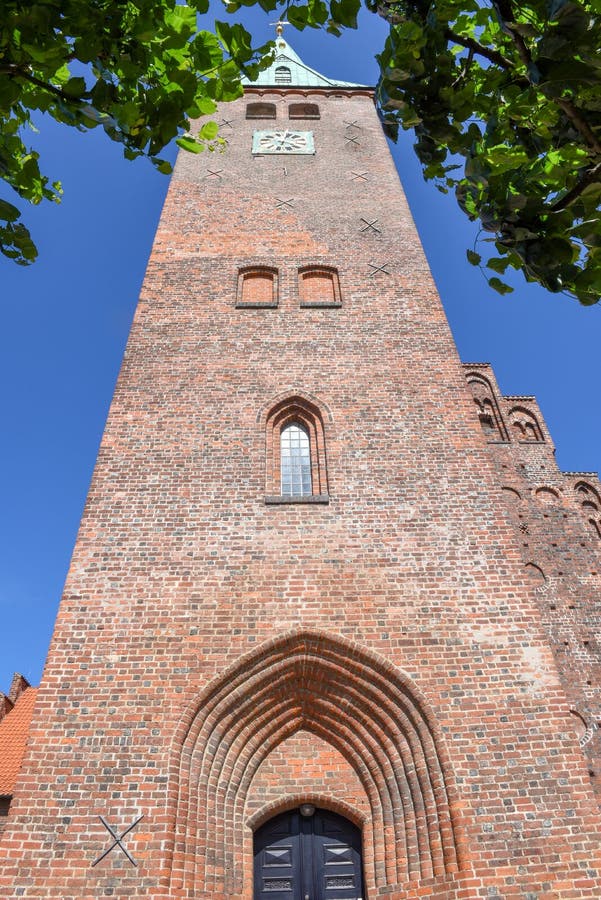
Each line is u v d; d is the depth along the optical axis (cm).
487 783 886
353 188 1841
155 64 520
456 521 1139
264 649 994
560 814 862
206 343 1400
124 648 986
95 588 1041
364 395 1320
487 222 512
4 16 451
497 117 523
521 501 2002
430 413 1292
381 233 1702
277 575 1068
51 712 924
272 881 921
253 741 985
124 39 492
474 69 553
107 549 1081
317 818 972
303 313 1477
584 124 443
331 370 1362
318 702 1007
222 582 1058
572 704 1573
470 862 827
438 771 905
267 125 2127
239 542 1102
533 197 485
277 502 1152
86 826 842
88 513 1120
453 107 514
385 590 1058
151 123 514
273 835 958
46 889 798
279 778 972
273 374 1350
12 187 586
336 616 1030
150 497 1148
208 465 1199
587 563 1856
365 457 1223
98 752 897
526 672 979
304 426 1316
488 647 1003
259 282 1584
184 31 509
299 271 1593
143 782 877
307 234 1686
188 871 845
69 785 870
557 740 919
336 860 938
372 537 1116
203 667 977
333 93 2311
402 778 934
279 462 1259
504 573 1080
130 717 927
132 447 1216
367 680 991
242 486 1174
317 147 2009
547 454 2123
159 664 975
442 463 1216
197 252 1619
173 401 1293
